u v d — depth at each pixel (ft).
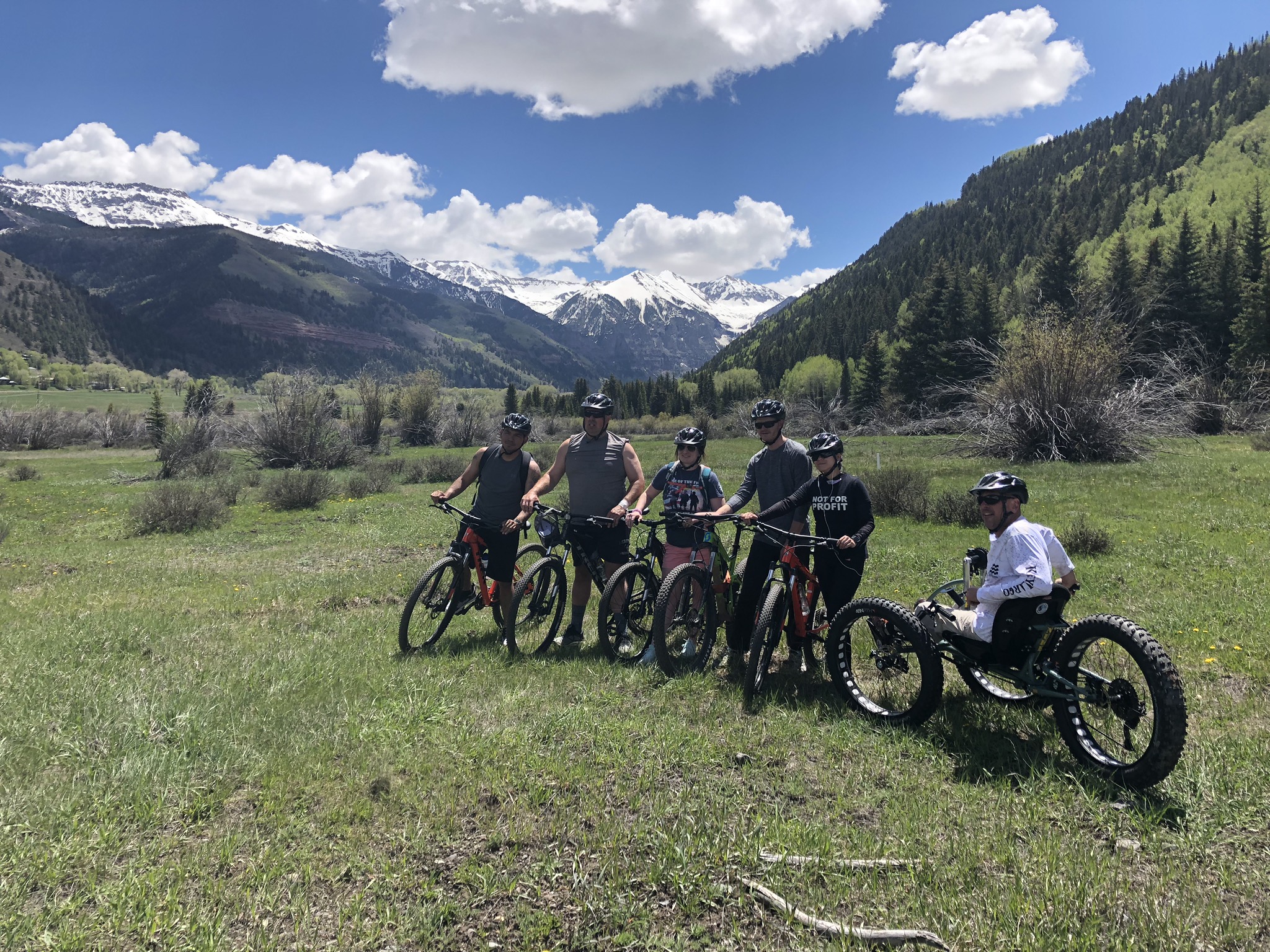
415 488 81.97
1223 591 24.38
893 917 8.59
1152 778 10.78
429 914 8.63
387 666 18.11
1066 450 86.12
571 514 19.94
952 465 83.82
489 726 14.19
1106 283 157.99
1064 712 12.28
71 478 94.99
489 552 20.68
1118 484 59.93
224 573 34.32
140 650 19.71
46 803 10.78
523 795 11.48
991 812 10.85
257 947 8.11
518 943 8.35
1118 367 89.86
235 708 14.70
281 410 107.45
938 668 13.44
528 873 9.51
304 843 10.17
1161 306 151.84
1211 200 398.83
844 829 10.36
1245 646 18.56
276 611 25.64
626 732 13.84
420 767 12.32
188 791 11.42
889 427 159.22
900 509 48.93
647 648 18.30
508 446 20.52
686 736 13.57
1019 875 9.23
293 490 64.80
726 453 126.52
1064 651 12.12
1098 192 513.45
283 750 12.85
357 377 142.72
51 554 40.73
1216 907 8.50
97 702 14.55
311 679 16.81
